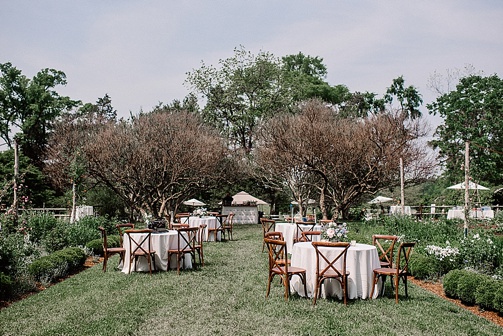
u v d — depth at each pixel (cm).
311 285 757
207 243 1620
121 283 873
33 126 3691
